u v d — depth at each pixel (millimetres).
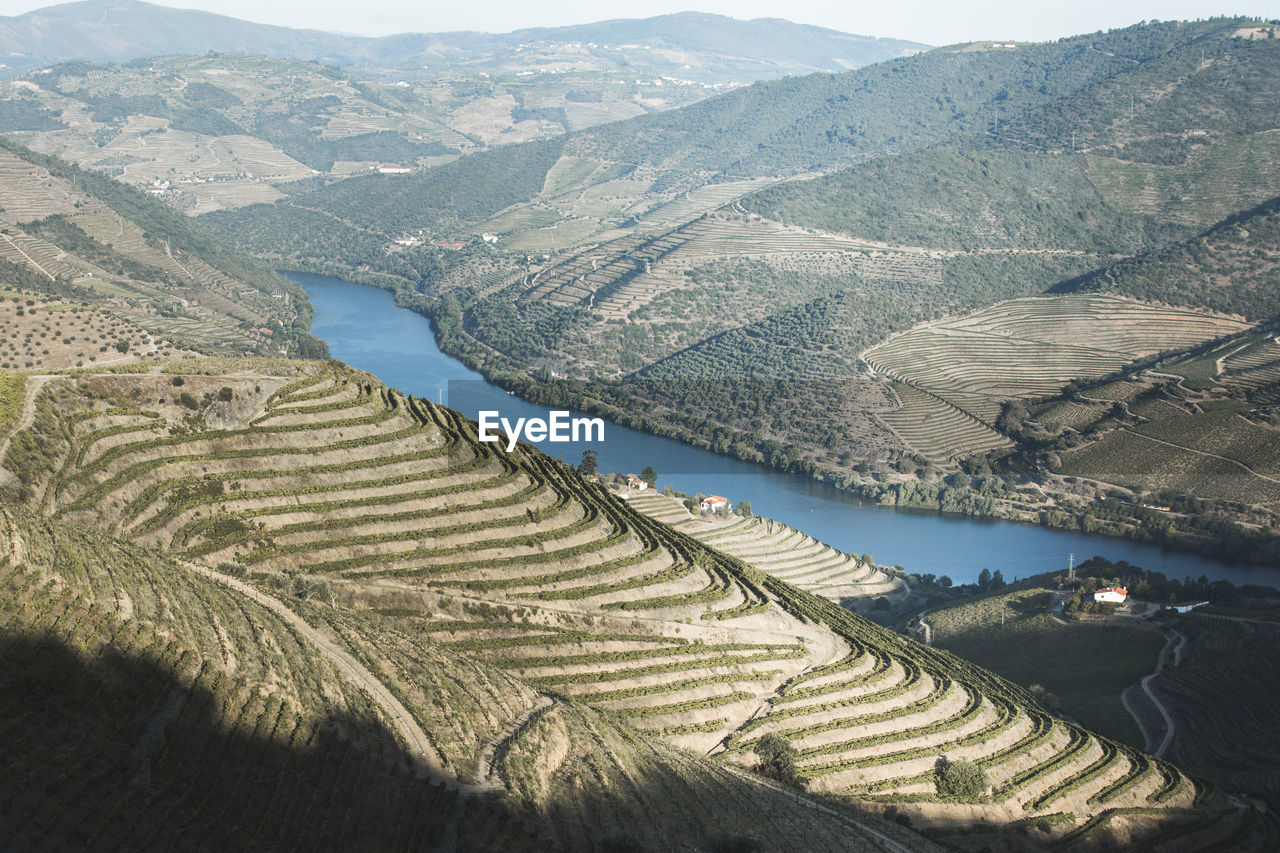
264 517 156625
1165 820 149250
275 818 83250
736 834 102938
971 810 140750
